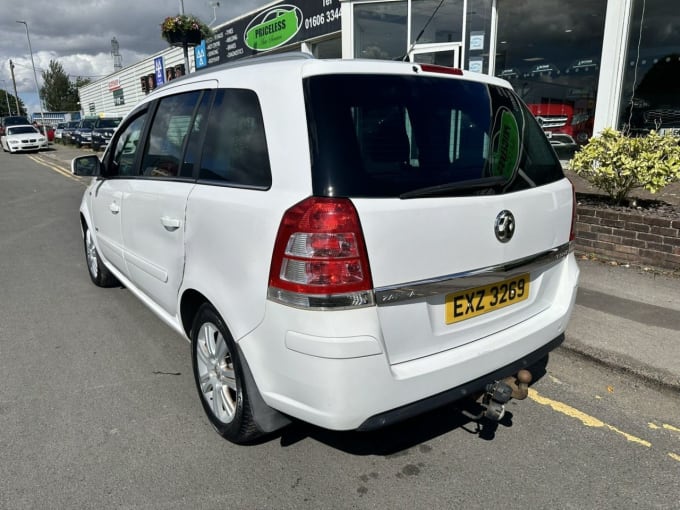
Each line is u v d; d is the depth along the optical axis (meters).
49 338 4.13
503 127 2.62
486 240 2.35
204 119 2.84
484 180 2.38
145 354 3.84
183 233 2.79
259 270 2.17
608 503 2.34
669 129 7.80
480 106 2.57
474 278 2.33
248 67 2.63
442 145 2.34
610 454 2.68
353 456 2.68
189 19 11.97
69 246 7.23
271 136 2.26
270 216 2.13
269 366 2.20
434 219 2.16
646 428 2.90
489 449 2.73
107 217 4.21
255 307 2.21
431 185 2.21
